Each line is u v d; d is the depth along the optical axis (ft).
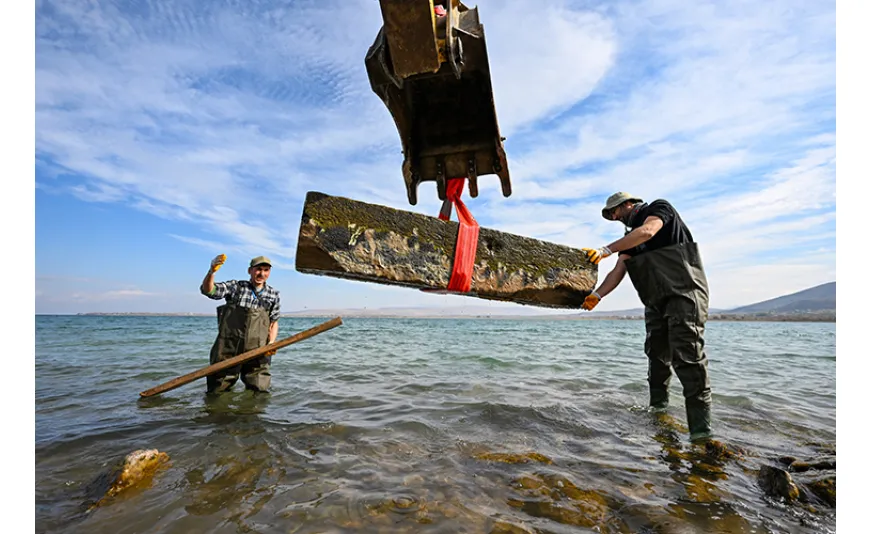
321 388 17.75
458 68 8.07
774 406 14.66
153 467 8.38
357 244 7.12
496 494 7.24
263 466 8.63
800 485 7.51
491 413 13.01
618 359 29.55
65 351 33.50
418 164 10.80
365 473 8.21
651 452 9.61
